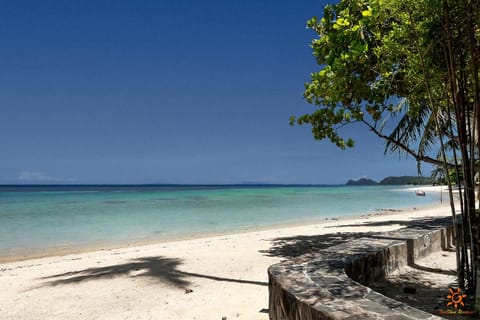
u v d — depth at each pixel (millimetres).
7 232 19031
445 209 30312
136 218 25859
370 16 4969
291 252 10930
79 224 22391
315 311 3062
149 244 15125
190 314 5762
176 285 7410
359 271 5172
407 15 4656
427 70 5090
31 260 12125
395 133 13359
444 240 8555
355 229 16625
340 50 6160
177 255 10586
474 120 4410
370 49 6352
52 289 7430
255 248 11727
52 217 26609
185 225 21812
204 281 7703
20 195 72125
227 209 34062
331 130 7207
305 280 3938
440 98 5684
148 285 7469
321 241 13062
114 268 9125
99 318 5754
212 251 11211
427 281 5922
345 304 3164
